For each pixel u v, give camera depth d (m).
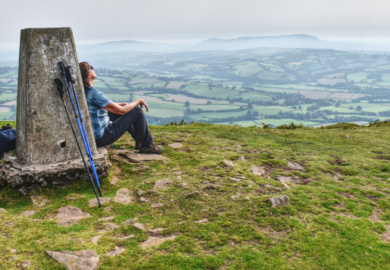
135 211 4.99
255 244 4.11
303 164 7.79
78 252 3.68
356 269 3.77
